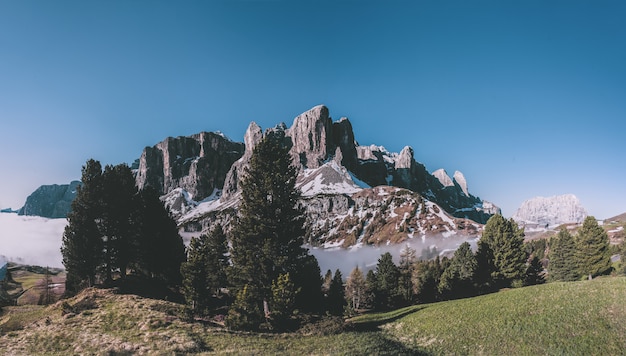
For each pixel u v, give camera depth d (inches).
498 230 2817.4
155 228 2642.7
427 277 3319.4
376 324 1827.0
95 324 1675.7
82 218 2427.4
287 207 1950.1
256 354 1300.4
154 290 2440.9
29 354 1400.1
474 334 1326.3
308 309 2273.6
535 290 1699.1
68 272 2383.1
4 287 3479.3
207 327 1651.1
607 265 2974.9
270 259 1855.3
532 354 1061.8
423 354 1250.0
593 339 1055.6
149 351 1360.7
